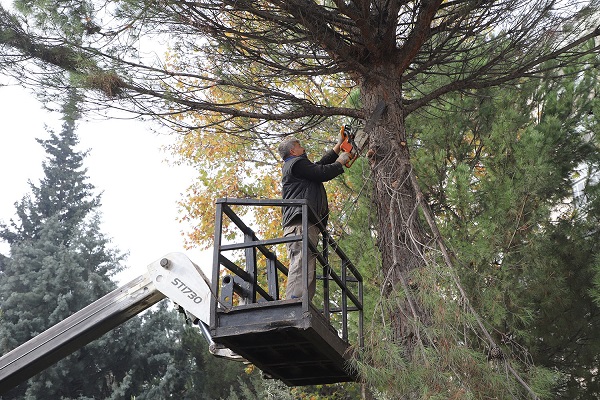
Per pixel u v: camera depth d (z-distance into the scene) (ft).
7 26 22.48
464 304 17.44
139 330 85.05
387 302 18.40
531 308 27.61
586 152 30.63
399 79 24.93
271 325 17.15
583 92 31.76
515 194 28.25
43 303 87.56
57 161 127.85
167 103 23.95
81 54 22.84
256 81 25.13
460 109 31.76
